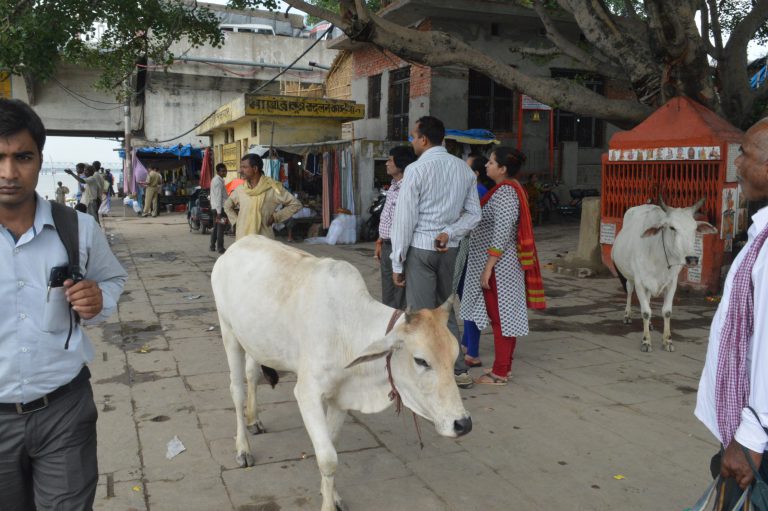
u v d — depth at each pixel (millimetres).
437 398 2623
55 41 10055
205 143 27062
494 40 16031
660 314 7516
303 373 3074
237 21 30922
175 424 4273
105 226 17594
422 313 2732
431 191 4461
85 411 2184
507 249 4945
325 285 3047
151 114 26344
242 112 16078
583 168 17922
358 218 14031
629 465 3758
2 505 2203
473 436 4148
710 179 8266
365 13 8273
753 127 2021
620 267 6824
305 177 16188
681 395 4891
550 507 3295
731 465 1886
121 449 3900
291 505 3277
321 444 2971
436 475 3631
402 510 3260
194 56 25812
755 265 1868
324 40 27453
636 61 9062
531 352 6012
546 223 16844
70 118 26203
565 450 3955
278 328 3240
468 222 4594
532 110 16750
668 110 8648
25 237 2037
